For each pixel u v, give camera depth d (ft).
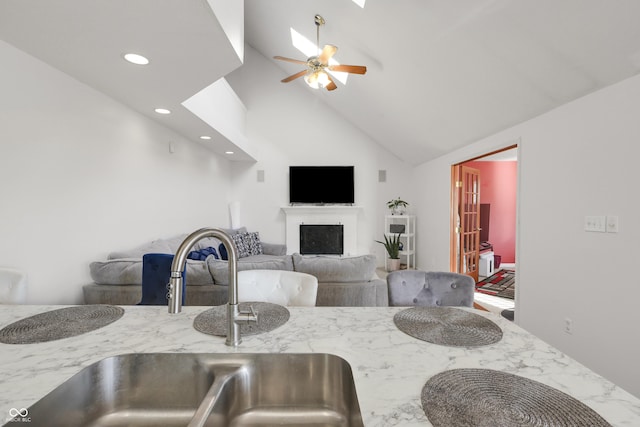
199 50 5.88
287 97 20.21
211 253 13.21
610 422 1.88
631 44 5.58
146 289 6.31
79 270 8.09
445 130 13.15
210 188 16.74
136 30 5.16
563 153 7.86
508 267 20.99
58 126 7.45
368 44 10.92
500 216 21.34
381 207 20.51
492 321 3.59
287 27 14.10
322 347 2.96
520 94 8.53
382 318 3.73
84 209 8.24
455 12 7.41
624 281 6.25
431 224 17.48
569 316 7.64
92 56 6.12
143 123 10.68
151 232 11.24
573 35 6.17
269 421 2.80
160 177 11.80
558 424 1.86
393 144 18.61
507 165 21.26
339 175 19.97
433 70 9.93
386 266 19.15
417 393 2.20
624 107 6.23
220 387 2.58
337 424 2.73
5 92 6.31
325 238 20.17
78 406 2.51
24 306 4.05
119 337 3.16
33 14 4.67
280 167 20.29
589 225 7.04
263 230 20.42
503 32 7.11
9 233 6.47
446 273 5.55
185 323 3.54
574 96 7.38
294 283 5.17
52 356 2.77
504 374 2.44
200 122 11.46
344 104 17.85
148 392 2.84
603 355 6.70
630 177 6.13
